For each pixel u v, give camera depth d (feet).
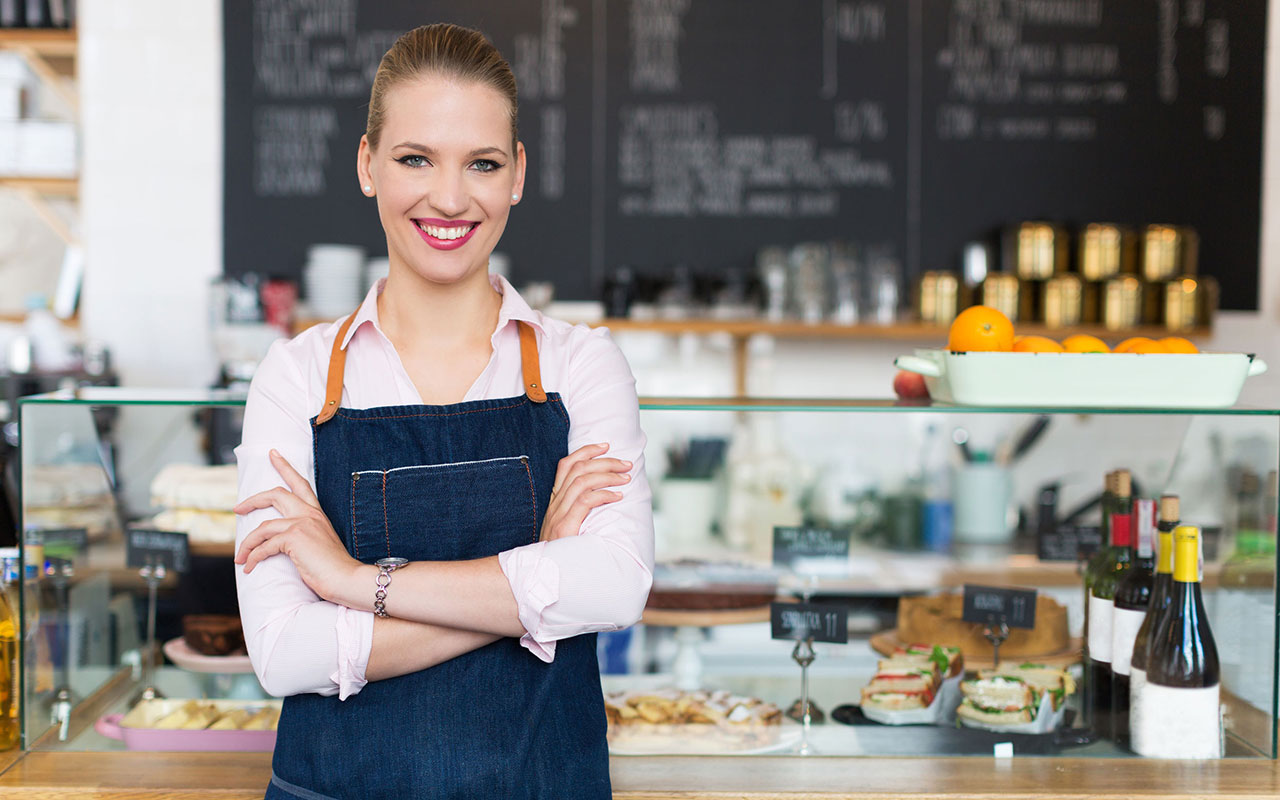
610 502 3.54
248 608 3.44
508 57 10.68
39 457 4.42
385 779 3.39
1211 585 4.58
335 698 3.46
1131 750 4.47
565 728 3.51
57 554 4.48
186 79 10.64
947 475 5.80
